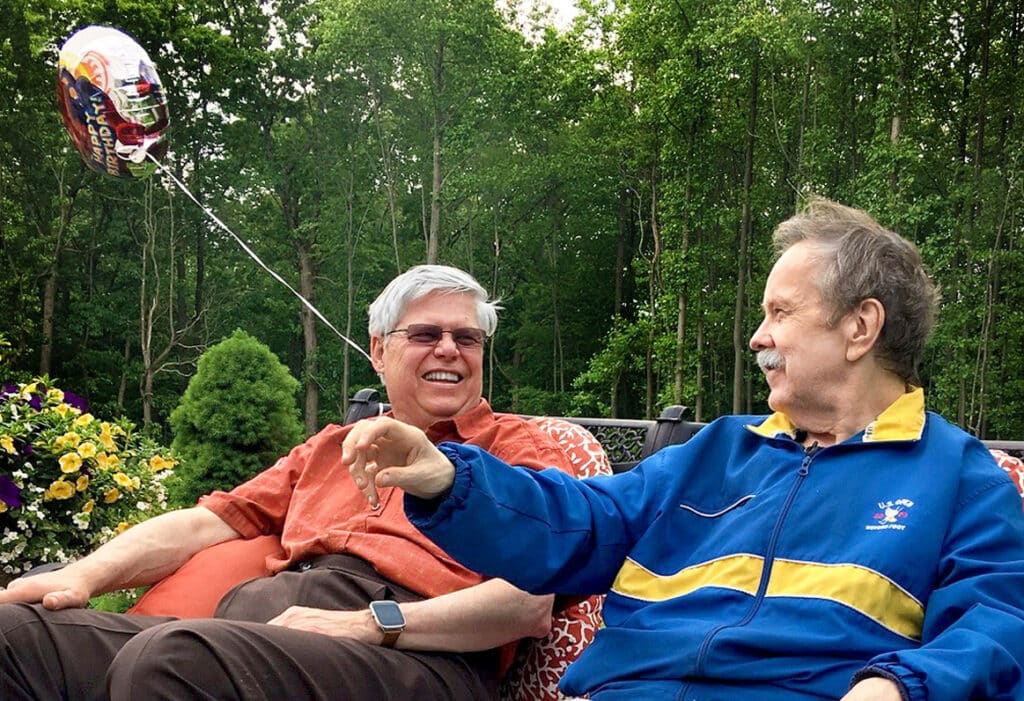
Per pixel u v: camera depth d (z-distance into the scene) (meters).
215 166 35.38
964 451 1.75
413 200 37.81
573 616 2.44
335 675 1.95
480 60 35.00
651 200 35.22
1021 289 26.75
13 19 27.81
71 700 2.13
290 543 2.51
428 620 2.09
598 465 2.65
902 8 27.67
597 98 35.53
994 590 1.57
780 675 1.65
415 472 1.69
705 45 29.48
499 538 1.78
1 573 4.66
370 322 2.69
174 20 32.88
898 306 1.81
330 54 34.62
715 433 2.02
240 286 35.94
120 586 2.45
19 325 30.25
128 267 33.97
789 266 1.86
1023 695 1.48
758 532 1.80
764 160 32.84
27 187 30.78
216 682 1.82
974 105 28.39
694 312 31.56
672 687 1.74
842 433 1.83
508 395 39.22
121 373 34.81
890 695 1.39
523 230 37.66
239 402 9.77
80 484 4.80
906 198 27.41
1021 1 27.80
